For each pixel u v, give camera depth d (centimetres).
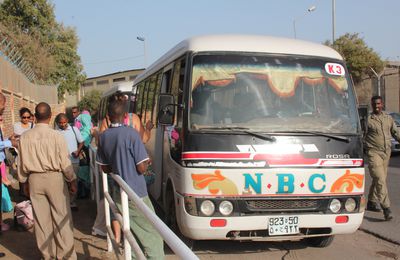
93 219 792
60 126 866
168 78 697
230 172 525
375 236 707
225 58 575
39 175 527
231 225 523
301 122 560
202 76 562
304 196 538
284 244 659
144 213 312
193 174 525
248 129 541
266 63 582
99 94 5797
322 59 604
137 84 1077
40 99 2822
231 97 561
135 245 380
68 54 4028
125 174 466
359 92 4266
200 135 530
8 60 1625
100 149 486
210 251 621
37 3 3619
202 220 520
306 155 541
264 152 532
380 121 801
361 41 3969
